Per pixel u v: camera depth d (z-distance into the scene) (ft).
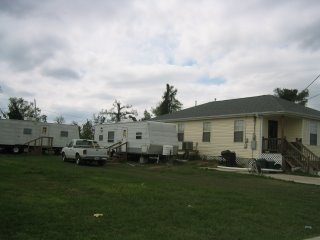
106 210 29.43
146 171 72.49
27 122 123.65
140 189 41.29
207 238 23.98
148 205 32.37
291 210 35.04
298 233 27.25
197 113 108.88
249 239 24.59
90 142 88.48
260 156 87.92
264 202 38.17
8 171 54.08
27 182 43.60
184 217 28.81
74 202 31.91
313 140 94.27
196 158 102.83
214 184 54.08
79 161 82.99
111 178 52.06
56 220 25.50
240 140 93.56
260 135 88.63
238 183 57.52
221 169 82.69
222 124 98.73
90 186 41.93
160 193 39.14
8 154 115.85
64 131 129.80
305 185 58.08
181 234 24.32
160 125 94.99
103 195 36.24
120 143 101.76
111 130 106.83
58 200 32.53
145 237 23.09
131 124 98.78
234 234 25.43
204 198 37.81
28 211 27.50
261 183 58.85
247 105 98.17
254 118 90.48
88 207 30.14
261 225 28.60
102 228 24.36
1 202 30.09
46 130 126.52
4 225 23.63
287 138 93.97
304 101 151.64
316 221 31.76
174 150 95.45
